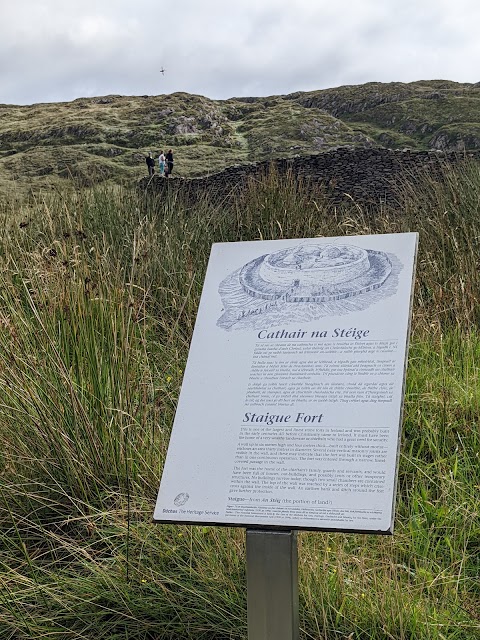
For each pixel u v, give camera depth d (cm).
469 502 290
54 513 306
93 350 334
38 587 256
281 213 633
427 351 407
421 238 557
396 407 197
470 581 258
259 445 204
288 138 3847
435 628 227
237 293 235
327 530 185
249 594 196
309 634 234
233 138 3947
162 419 361
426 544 272
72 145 3534
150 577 260
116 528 286
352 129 4366
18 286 423
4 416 324
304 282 229
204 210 689
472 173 644
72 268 385
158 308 490
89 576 268
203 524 197
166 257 543
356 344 211
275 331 221
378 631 233
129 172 2664
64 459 309
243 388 214
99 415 319
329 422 200
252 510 194
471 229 535
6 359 335
